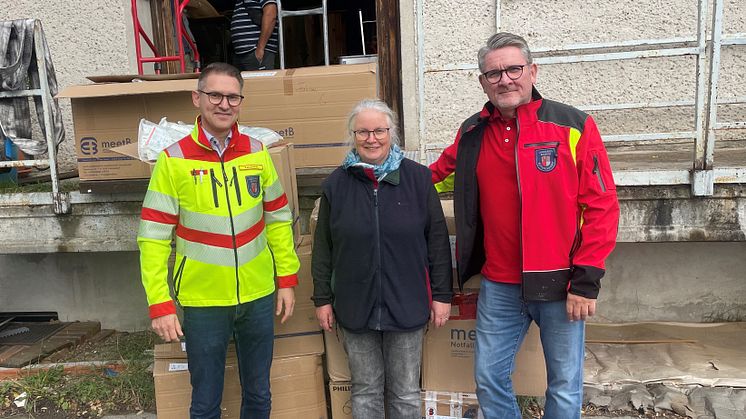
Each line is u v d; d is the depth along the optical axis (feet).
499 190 7.02
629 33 12.31
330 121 10.15
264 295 7.57
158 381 8.87
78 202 10.58
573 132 6.57
